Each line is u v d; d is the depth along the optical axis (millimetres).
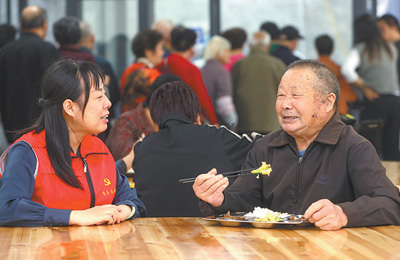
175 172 3105
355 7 8805
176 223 2492
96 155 2727
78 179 2619
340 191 2609
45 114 2590
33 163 2555
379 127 4465
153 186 3111
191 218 2615
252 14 8812
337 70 6863
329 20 8812
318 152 2666
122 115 4324
